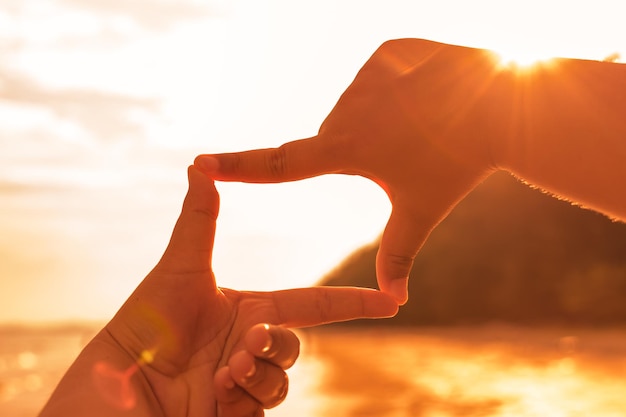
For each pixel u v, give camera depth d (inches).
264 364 42.5
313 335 3021.7
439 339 1809.8
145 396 44.6
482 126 45.4
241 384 42.6
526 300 2065.7
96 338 46.4
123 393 42.8
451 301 2610.7
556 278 1995.6
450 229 2748.5
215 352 48.6
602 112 42.7
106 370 43.4
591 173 43.0
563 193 45.3
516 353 952.9
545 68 44.7
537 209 2236.7
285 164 46.8
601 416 274.8
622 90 43.0
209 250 48.9
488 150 45.9
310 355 1246.3
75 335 4067.4
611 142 42.2
